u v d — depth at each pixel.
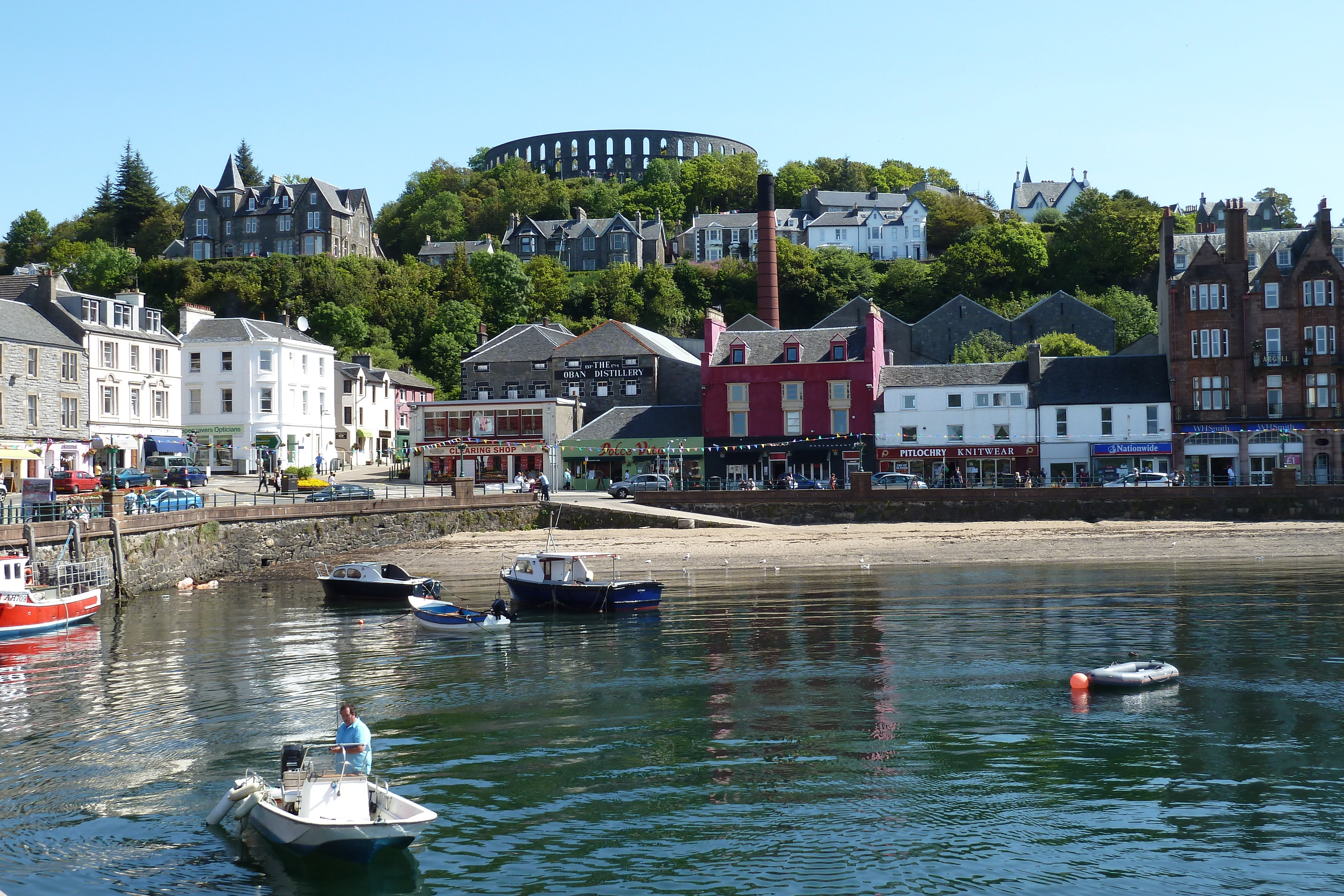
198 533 59.19
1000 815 20.75
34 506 49.97
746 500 75.06
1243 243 83.38
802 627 40.38
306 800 19.72
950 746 24.88
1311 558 58.91
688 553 65.00
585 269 181.88
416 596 47.72
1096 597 45.88
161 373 83.00
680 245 187.50
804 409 89.44
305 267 143.12
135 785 23.28
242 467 93.25
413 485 91.88
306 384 98.69
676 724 27.25
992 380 86.94
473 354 105.75
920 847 19.41
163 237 174.25
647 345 101.81
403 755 25.00
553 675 33.34
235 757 25.12
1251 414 82.75
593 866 18.81
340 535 67.19
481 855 19.38
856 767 23.56
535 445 94.19
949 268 149.38
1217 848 19.12
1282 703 27.95
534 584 47.25
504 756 24.81
